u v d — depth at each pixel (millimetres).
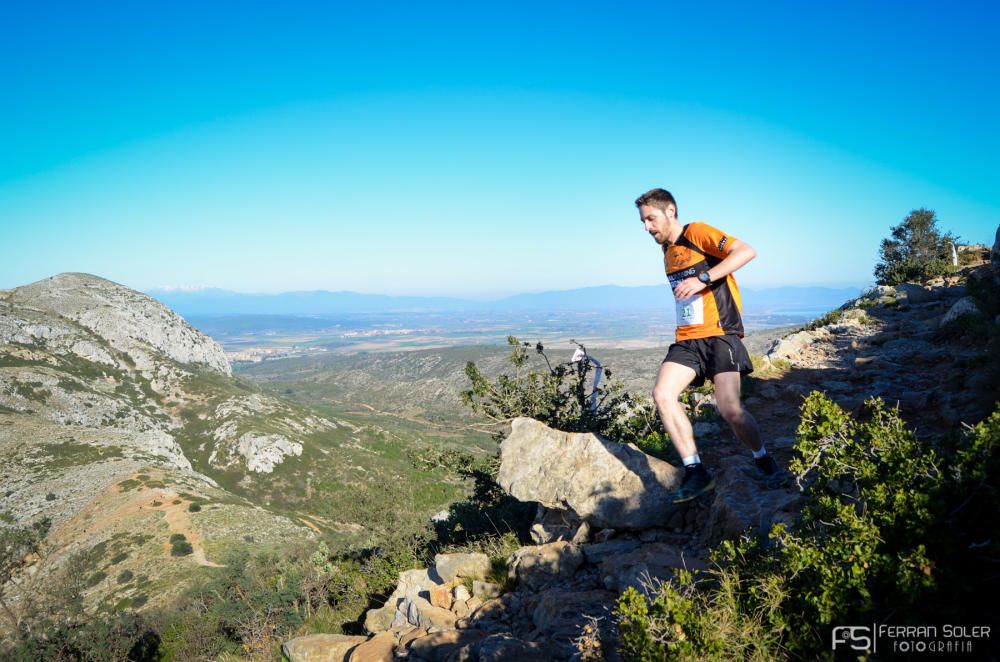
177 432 127750
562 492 5270
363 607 7727
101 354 142625
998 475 2430
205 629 17562
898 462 2766
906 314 14602
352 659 4398
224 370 180375
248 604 17312
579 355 9133
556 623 3648
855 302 19453
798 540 2775
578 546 4785
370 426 156875
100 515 77000
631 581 3861
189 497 83750
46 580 62219
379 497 16469
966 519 2473
